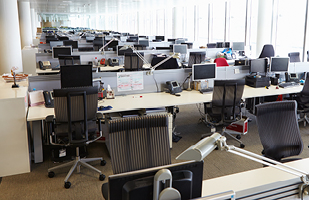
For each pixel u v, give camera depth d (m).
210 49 8.11
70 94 2.63
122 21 22.31
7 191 2.67
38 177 2.94
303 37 7.58
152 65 5.90
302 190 1.35
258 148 3.72
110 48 8.91
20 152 3.00
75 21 26.70
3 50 7.18
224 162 3.26
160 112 3.61
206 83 4.48
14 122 2.93
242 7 10.00
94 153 3.56
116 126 1.53
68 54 6.71
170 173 0.94
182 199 1.02
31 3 13.27
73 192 2.65
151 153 1.57
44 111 3.25
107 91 3.90
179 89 4.30
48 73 6.14
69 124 2.72
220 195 1.02
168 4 12.23
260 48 8.65
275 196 1.34
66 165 3.00
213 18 11.69
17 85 3.46
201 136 4.00
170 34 15.26
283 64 5.04
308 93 4.29
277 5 8.59
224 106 3.61
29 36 12.91
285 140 2.31
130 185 0.95
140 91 4.23
